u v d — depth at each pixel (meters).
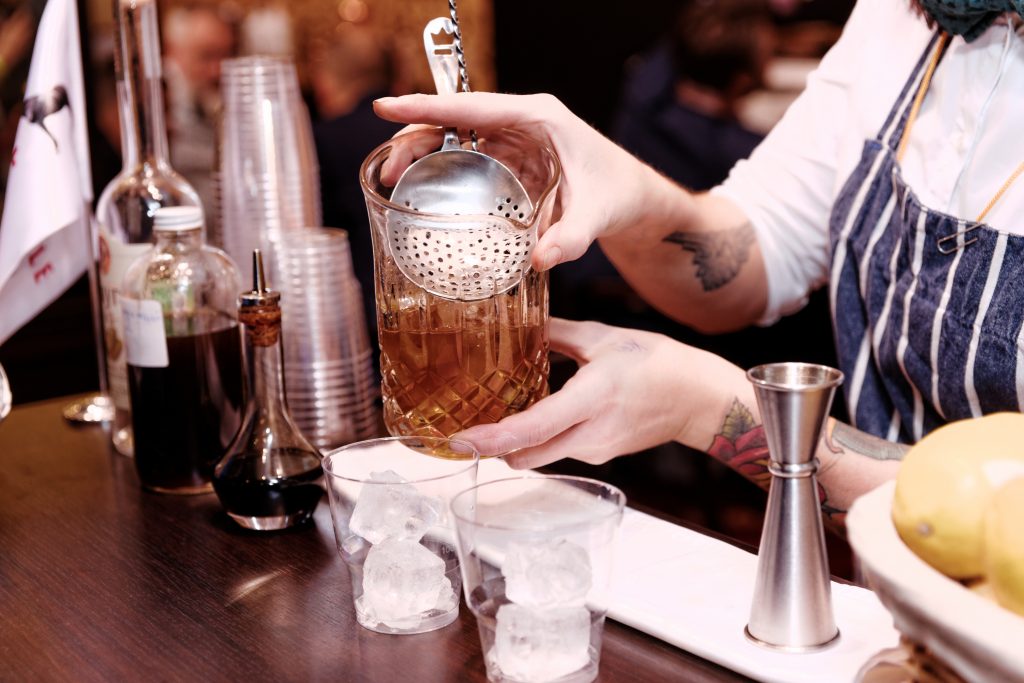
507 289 0.80
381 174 0.87
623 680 0.75
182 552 1.01
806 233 1.42
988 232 1.05
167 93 3.35
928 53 1.22
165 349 1.12
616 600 0.84
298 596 0.91
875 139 1.25
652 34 4.60
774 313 1.49
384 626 0.83
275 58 1.41
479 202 0.84
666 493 2.68
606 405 0.96
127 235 1.24
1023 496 0.51
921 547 0.56
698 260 1.37
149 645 0.83
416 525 0.83
